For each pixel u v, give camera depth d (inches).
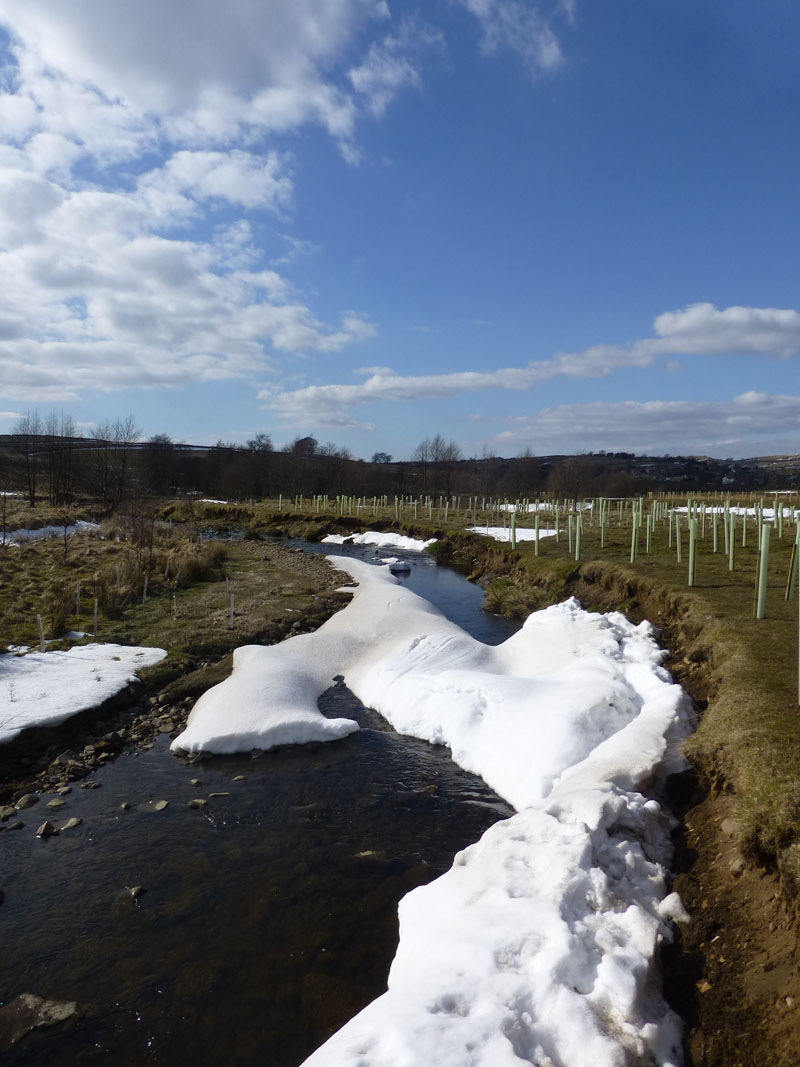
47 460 2203.5
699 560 776.9
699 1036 171.8
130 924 260.8
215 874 293.7
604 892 213.0
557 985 173.9
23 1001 223.6
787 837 214.5
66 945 249.6
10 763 394.0
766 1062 156.4
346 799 362.3
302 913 266.7
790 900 195.3
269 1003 221.6
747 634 437.7
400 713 469.4
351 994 224.5
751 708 318.3
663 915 215.0
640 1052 158.4
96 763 406.3
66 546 1003.3
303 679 533.6
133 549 1075.3
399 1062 147.3
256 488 3238.2
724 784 273.3
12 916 265.9
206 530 1898.4
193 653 600.4
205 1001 223.0
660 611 592.4
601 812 249.6
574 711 387.5
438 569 1205.7
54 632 614.2
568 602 679.7
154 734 452.1
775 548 843.4
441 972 182.2
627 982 175.8
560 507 1948.8
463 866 251.3
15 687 475.8
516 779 360.8
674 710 359.3
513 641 600.4
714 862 235.3
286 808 353.1
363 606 775.1
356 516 1863.9
